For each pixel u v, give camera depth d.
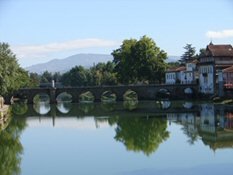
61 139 74.19
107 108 137.12
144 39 184.75
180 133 76.00
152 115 108.31
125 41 195.25
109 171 50.16
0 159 58.19
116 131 81.69
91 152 61.53
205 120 93.12
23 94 167.25
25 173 50.50
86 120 103.38
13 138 76.56
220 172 48.09
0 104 123.12
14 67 141.50
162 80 192.25
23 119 110.88
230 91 140.62
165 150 61.03
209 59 162.50
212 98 151.88
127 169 50.81
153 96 170.75
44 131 85.50
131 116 108.19
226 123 86.75
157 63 184.62
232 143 64.44
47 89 167.88
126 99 182.00
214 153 57.81
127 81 190.38
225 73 147.25
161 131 79.62
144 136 74.25
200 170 49.22
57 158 58.12
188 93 170.25
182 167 50.84
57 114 123.12
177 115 106.00
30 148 66.12
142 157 56.88
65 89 169.25
